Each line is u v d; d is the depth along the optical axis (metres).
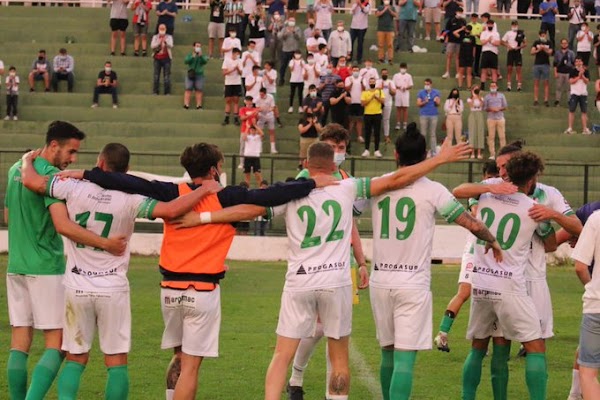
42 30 87.81
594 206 25.55
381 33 82.94
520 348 32.78
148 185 22.59
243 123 69.81
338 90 73.38
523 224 23.88
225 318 38.88
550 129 79.50
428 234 23.16
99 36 87.75
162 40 80.81
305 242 22.78
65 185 22.14
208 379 28.80
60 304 23.12
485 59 80.88
